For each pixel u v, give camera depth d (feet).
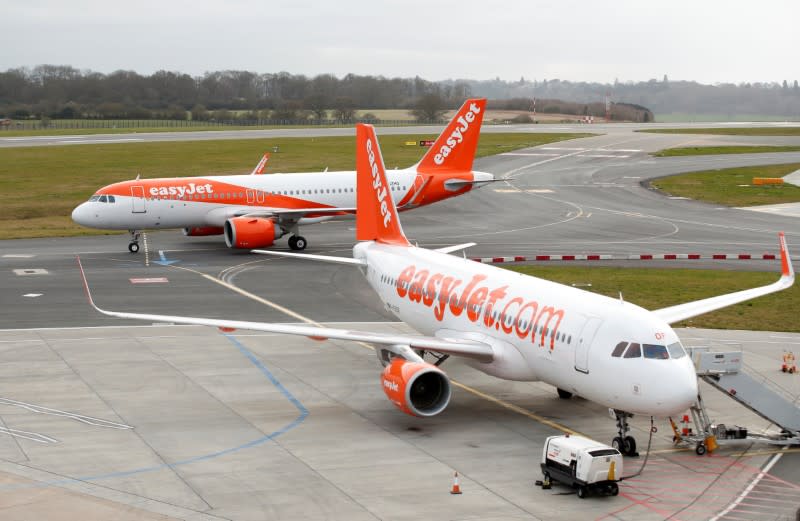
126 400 108.88
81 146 531.09
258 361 127.24
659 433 98.78
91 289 175.63
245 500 79.30
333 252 221.66
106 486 82.38
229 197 221.66
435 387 99.04
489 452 92.07
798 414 95.45
